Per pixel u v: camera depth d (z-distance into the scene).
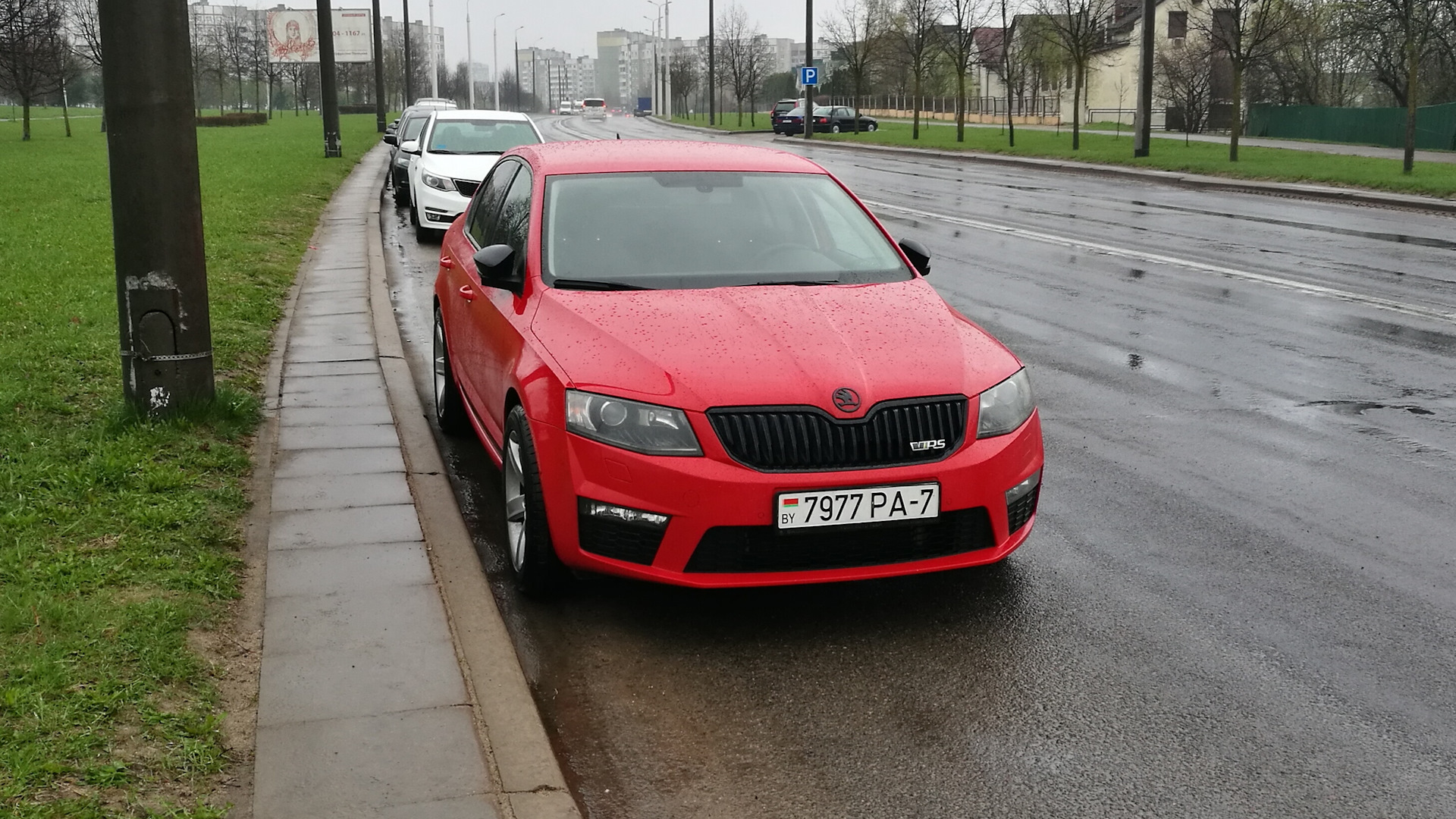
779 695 3.70
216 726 3.18
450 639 3.81
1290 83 51.34
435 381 6.82
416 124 21.42
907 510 3.97
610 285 4.76
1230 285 11.66
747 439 3.90
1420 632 4.10
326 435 6.15
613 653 4.00
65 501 4.73
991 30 74.75
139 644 3.54
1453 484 5.71
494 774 3.08
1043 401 7.29
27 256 11.76
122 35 5.51
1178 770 3.26
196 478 5.13
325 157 31.12
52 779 2.85
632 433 3.93
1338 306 10.50
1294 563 4.73
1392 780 3.21
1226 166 27.11
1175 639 4.07
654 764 3.31
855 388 3.99
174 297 5.82
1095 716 3.56
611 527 3.99
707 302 4.54
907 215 18.38
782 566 3.96
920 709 3.60
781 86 103.62
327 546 4.59
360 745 3.17
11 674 3.29
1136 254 13.94
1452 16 37.00
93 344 7.50
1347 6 33.84
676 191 5.37
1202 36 52.09
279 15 81.19
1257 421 6.84
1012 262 13.34
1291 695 3.68
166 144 5.68
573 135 61.03
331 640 3.78
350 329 9.07
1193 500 5.48
